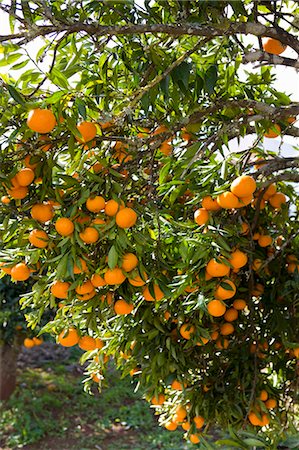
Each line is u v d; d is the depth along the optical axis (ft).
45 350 30.89
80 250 5.74
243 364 8.61
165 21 6.33
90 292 6.25
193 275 6.77
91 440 20.84
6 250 6.60
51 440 20.79
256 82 7.52
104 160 5.91
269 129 6.97
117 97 6.36
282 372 9.05
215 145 6.68
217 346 8.42
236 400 8.39
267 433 8.76
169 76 5.96
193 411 8.42
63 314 7.41
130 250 5.94
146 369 8.10
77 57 5.82
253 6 6.40
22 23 5.55
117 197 5.74
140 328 7.91
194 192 7.02
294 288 8.35
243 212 7.95
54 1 5.84
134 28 5.51
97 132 6.22
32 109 5.45
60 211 5.91
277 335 8.76
